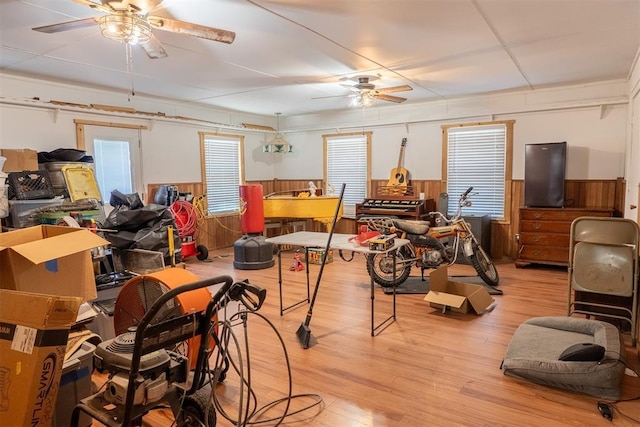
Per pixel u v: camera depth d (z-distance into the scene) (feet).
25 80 15.43
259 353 9.82
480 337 10.60
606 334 8.75
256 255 18.44
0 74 14.74
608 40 11.73
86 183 14.52
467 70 15.06
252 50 12.42
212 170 23.93
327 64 14.10
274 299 14.05
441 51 12.70
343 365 9.16
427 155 22.07
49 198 13.67
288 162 27.58
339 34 11.05
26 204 12.85
